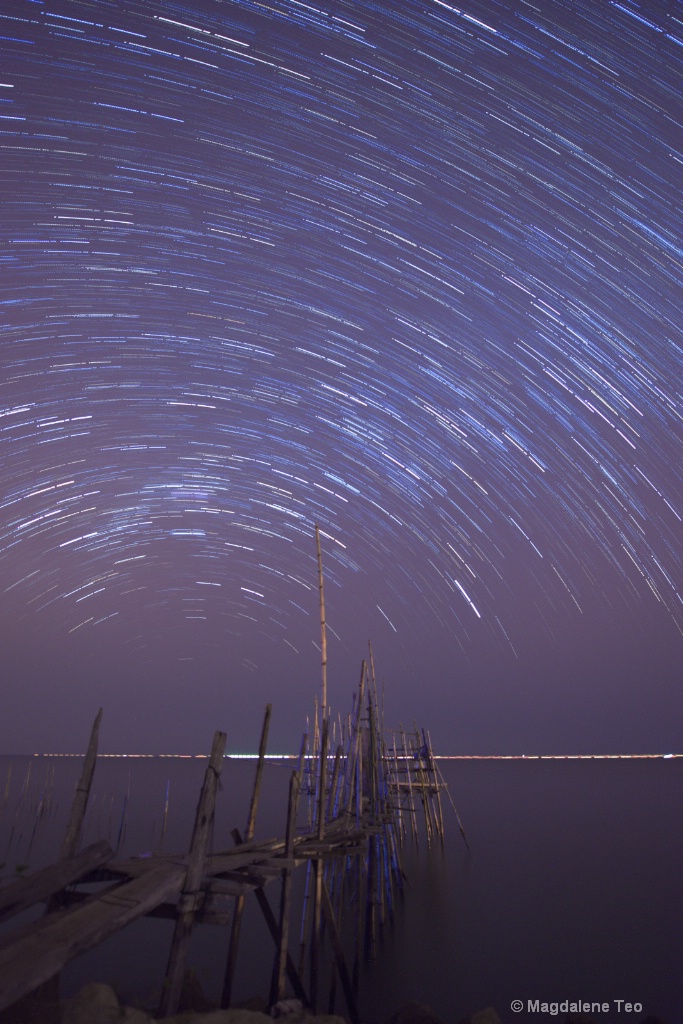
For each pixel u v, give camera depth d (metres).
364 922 17.80
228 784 80.25
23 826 37.75
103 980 13.78
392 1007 12.80
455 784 88.50
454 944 16.77
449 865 27.61
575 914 19.86
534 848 32.06
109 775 89.06
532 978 14.53
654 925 18.66
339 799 21.19
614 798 62.91
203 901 7.91
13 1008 6.03
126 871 8.09
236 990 13.47
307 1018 7.26
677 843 33.44
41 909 20.06
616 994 13.65
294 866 10.12
